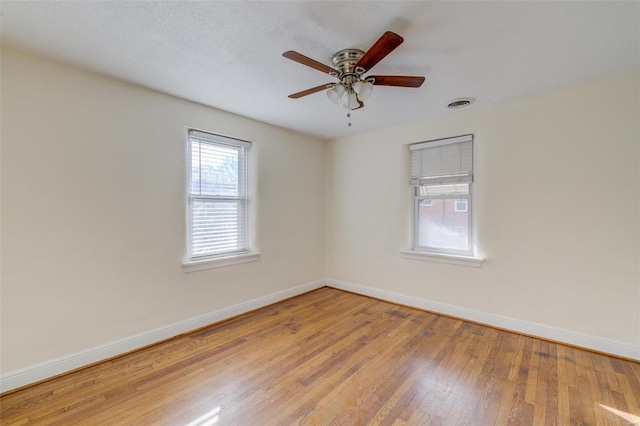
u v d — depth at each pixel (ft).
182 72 7.23
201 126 9.44
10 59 6.15
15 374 6.20
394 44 4.91
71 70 6.91
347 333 9.10
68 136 6.88
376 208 12.55
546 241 8.57
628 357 7.42
